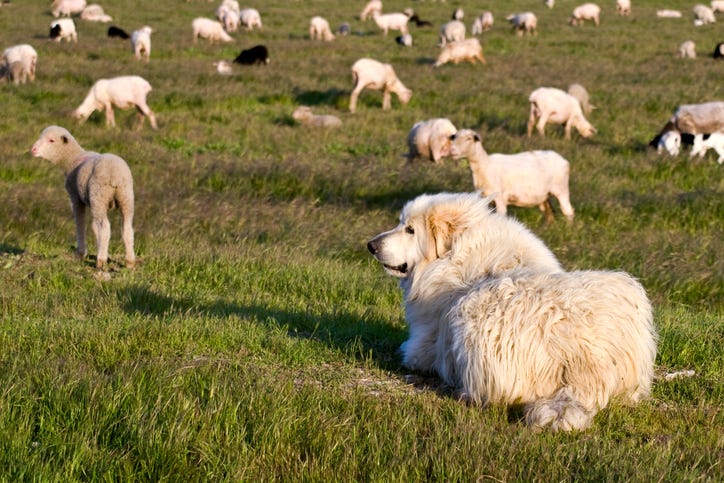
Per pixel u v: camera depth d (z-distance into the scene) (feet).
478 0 235.40
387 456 15.47
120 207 32.58
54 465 14.51
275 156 62.39
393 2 227.61
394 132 72.49
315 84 95.25
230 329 23.93
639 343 18.72
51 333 22.81
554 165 43.57
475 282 20.13
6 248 36.01
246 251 36.06
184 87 88.99
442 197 21.53
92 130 69.05
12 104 77.97
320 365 21.94
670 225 45.50
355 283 32.30
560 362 17.93
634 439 17.17
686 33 166.91
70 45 123.34
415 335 21.58
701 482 14.69
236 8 181.37
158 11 186.60
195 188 50.65
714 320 29.32
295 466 14.87
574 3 231.71
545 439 16.31
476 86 95.25
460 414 17.69
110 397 16.98
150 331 23.35
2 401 16.48
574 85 79.46
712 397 20.16
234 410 16.56
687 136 65.82
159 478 14.43
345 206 47.73
